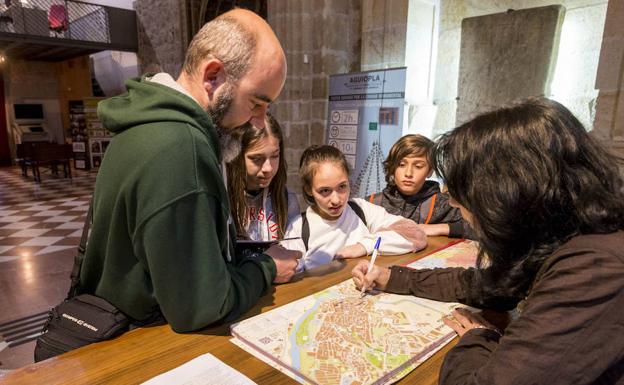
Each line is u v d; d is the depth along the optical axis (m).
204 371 0.68
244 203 1.38
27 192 7.94
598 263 0.50
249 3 6.35
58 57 12.30
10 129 12.67
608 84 2.13
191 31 7.90
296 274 1.15
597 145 0.58
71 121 11.33
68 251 4.18
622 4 2.04
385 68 3.39
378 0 3.40
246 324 0.82
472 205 0.59
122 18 10.19
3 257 4.00
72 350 0.75
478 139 0.58
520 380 0.51
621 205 0.55
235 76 0.81
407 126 3.54
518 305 0.91
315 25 3.81
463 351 0.68
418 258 1.30
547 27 2.64
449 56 3.34
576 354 0.49
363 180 3.59
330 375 0.66
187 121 0.75
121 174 0.73
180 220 0.72
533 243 0.58
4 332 2.49
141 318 0.84
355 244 1.35
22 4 10.18
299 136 4.06
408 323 0.84
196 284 0.75
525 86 2.79
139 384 0.64
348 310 0.89
